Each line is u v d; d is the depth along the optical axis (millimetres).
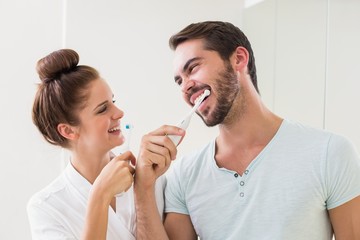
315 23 1340
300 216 979
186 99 1083
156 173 1044
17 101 1740
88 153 1137
